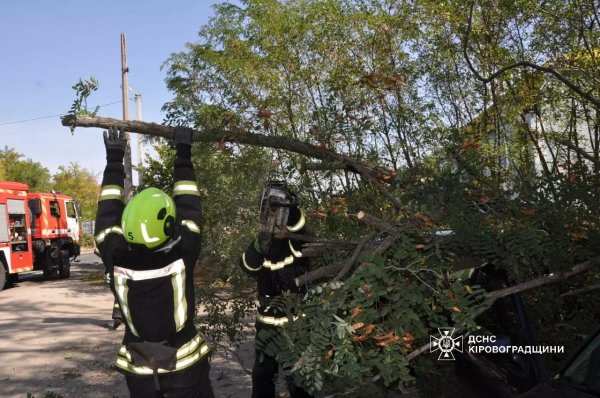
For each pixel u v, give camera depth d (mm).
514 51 7074
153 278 2867
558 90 6672
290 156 4363
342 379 2920
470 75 7148
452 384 3803
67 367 7027
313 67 8273
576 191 3375
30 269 17109
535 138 6969
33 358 7543
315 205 4355
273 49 8781
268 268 3959
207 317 4809
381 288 2875
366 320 2824
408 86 5801
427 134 4883
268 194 3922
